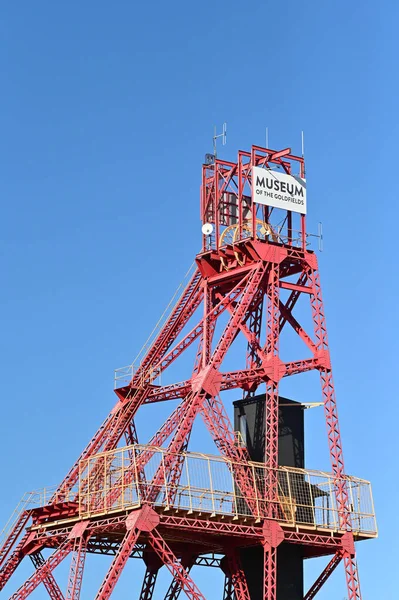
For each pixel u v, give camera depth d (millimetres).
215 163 118938
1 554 117125
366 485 116750
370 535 115625
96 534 111750
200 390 111875
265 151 119312
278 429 116188
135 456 107188
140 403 121562
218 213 118375
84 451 120938
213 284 119250
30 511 115812
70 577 106688
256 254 116000
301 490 114125
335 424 115500
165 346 122875
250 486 110688
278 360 114438
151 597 116562
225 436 111875
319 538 112875
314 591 115812
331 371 115750
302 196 119688
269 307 115438
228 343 113812
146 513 104625
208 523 107375
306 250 118562
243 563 115688
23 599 110688
